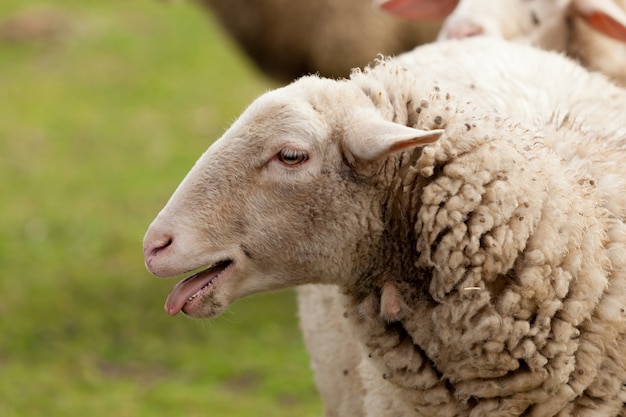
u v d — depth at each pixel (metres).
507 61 8.54
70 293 15.93
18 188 20.39
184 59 28.03
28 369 13.53
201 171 6.81
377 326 6.89
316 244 6.73
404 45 16.73
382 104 6.73
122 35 29.45
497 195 6.50
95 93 25.84
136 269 16.84
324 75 17.06
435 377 6.88
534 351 6.58
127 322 14.96
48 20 30.06
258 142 6.69
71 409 12.46
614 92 8.33
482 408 6.79
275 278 6.86
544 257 6.52
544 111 7.84
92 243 17.84
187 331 14.73
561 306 6.60
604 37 10.73
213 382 13.34
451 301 6.62
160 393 12.95
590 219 6.71
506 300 6.54
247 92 25.89
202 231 6.72
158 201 19.70
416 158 6.63
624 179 7.05
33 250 17.56
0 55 28.14
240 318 15.11
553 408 6.71
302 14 16.75
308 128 6.59
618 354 6.73
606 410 6.75
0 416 12.13
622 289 6.73
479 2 10.35
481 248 6.53
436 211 6.55
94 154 22.17
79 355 13.95
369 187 6.65
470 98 7.37
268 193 6.69
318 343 8.94
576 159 7.09
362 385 8.30
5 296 15.78
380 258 6.77
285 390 13.05
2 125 23.73
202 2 17.89
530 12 10.54
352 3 16.55
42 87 26.16
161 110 24.80
